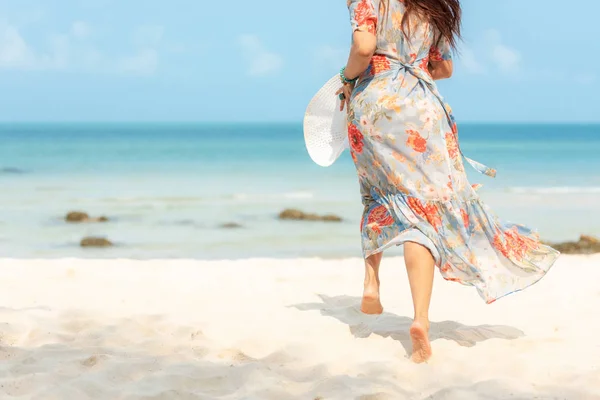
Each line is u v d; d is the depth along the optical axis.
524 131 123.94
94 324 4.29
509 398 3.01
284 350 3.73
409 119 3.60
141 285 5.81
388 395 3.06
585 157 40.44
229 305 4.94
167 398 3.05
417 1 3.66
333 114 4.15
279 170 28.34
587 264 7.29
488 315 4.61
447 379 3.30
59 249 10.88
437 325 4.28
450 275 3.57
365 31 3.56
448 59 3.96
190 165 31.83
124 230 12.87
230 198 18.02
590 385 3.16
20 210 15.31
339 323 4.35
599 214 15.18
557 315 4.60
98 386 3.17
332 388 3.15
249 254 10.53
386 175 3.65
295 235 12.44
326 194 19.05
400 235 3.54
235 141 69.31
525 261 3.74
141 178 24.34
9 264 6.82
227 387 3.27
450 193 3.61
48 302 5.02
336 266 7.12
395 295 5.38
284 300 5.18
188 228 13.16
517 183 22.78
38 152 43.56
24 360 3.57
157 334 4.10
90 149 48.38
